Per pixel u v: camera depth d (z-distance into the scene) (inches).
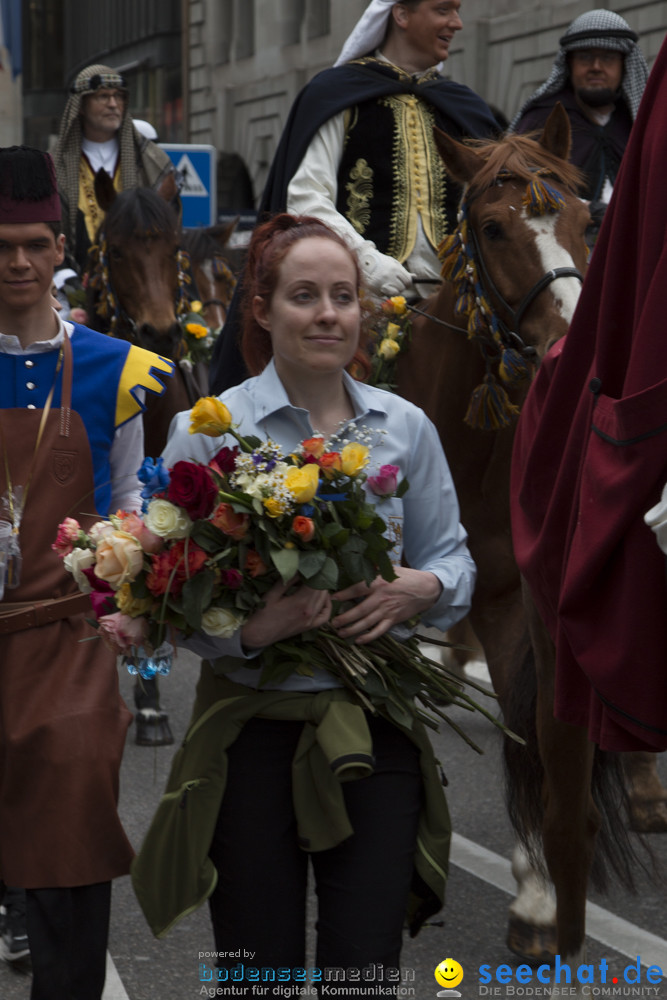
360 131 280.1
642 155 155.9
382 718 145.3
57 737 164.4
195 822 141.5
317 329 146.7
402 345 250.2
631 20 770.2
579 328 169.6
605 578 154.1
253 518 135.0
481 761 314.8
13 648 168.6
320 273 146.5
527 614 189.9
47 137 1897.1
